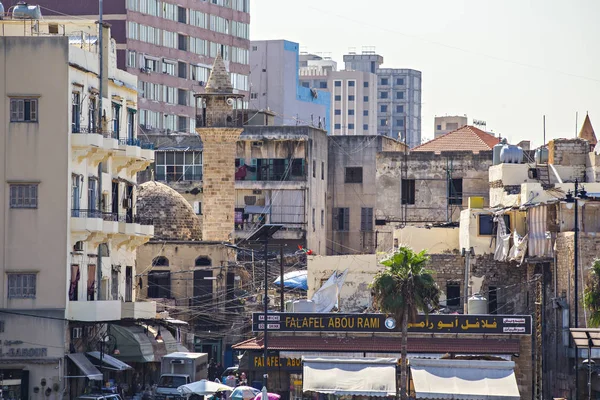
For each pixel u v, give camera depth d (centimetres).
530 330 12556
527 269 14200
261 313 12756
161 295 16412
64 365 11569
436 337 12638
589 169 15450
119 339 12788
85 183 12281
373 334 12675
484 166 17562
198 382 12056
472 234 14425
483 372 11944
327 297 14675
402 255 11712
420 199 17662
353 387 11894
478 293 14125
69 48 11844
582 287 12888
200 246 16450
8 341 11600
